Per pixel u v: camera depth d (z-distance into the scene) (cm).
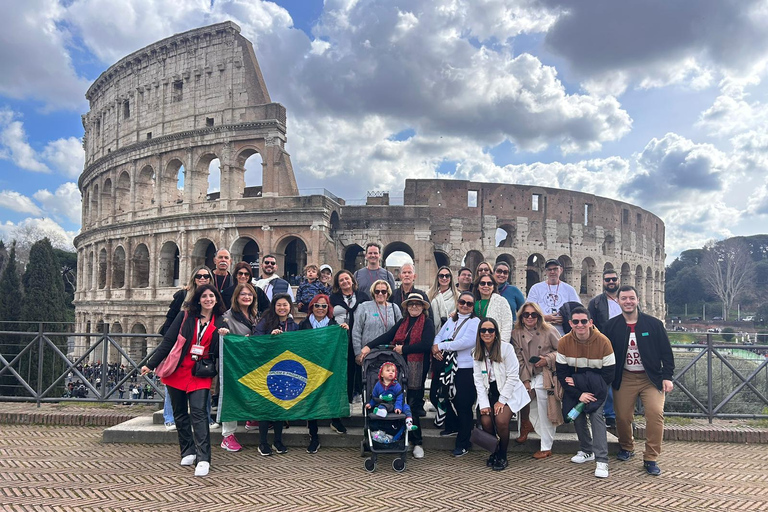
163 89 5600
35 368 2939
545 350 1315
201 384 1180
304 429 1427
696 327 10762
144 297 5459
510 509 989
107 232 5953
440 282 1510
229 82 5256
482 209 5984
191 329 1188
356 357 1327
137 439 1392
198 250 5234
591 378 1209
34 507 958
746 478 1186
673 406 1714
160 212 5494
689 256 14850
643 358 1230
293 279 4847
